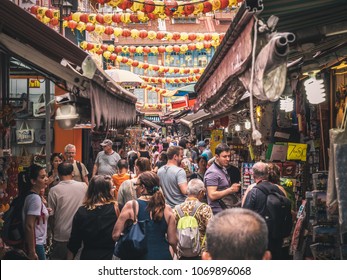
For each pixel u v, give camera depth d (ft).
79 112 27.12
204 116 57.11
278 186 22.99
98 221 18.47
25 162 35.22
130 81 75.36
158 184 18.22
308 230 22.40
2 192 25.50
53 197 22.88
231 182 29.76
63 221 22.80
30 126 47.26
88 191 18.93
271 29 13.00
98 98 25.90
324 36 14.26
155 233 17.58
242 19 14.29
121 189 25.31
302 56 19.08
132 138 83.35
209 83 30.55
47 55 20.45
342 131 14.15
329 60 20.12
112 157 40.63
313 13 13.50
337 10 13.51
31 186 20.67
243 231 8.11
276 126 31.60
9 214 20.17
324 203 21.40
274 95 12.59
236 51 16.56
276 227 20.98
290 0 13.03
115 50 71.56
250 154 37.58
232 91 21.70
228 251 8.09
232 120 46.88
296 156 27.76
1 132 28.63
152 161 65.98
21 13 18.11
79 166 33.53
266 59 12.19
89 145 60.95
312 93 21.58
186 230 19.40
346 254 20.31
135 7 40.45
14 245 20.08
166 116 138.10
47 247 25.89
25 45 19.76
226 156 26.21
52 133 48.75
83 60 21.15
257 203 21.27
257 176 22.00
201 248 20.21
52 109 44.14
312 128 28.22
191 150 59.77
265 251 8.29
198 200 20.74
